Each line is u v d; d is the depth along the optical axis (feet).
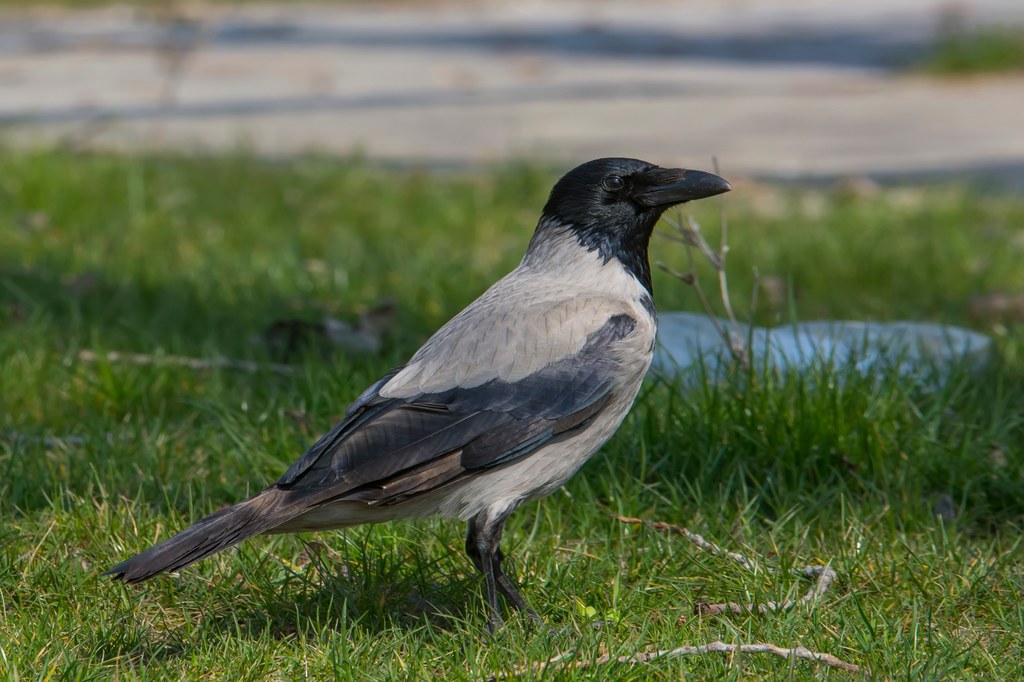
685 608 25.34
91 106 94.53
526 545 27.96
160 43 134.21
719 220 59.36
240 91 102.73
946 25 127.65
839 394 32.22
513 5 185.47
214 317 43.21
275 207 59.77
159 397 36.40
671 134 83.10
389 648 23.86
